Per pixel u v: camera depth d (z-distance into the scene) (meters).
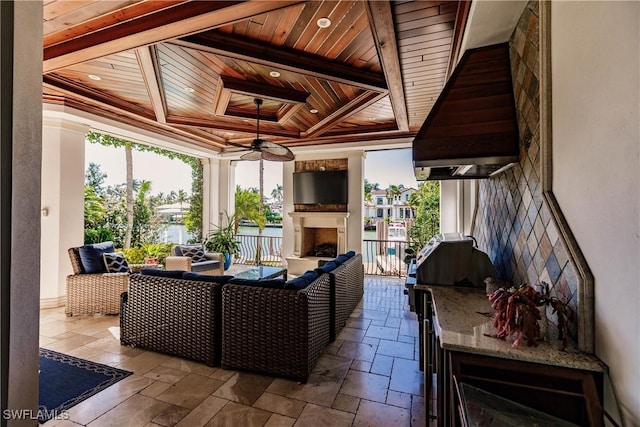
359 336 3.17
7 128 1.30
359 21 2.24
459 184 4.56
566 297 1.30
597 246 1.12
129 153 7.23
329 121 4.67
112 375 2.39
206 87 3.50
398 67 2.78
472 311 1.64
